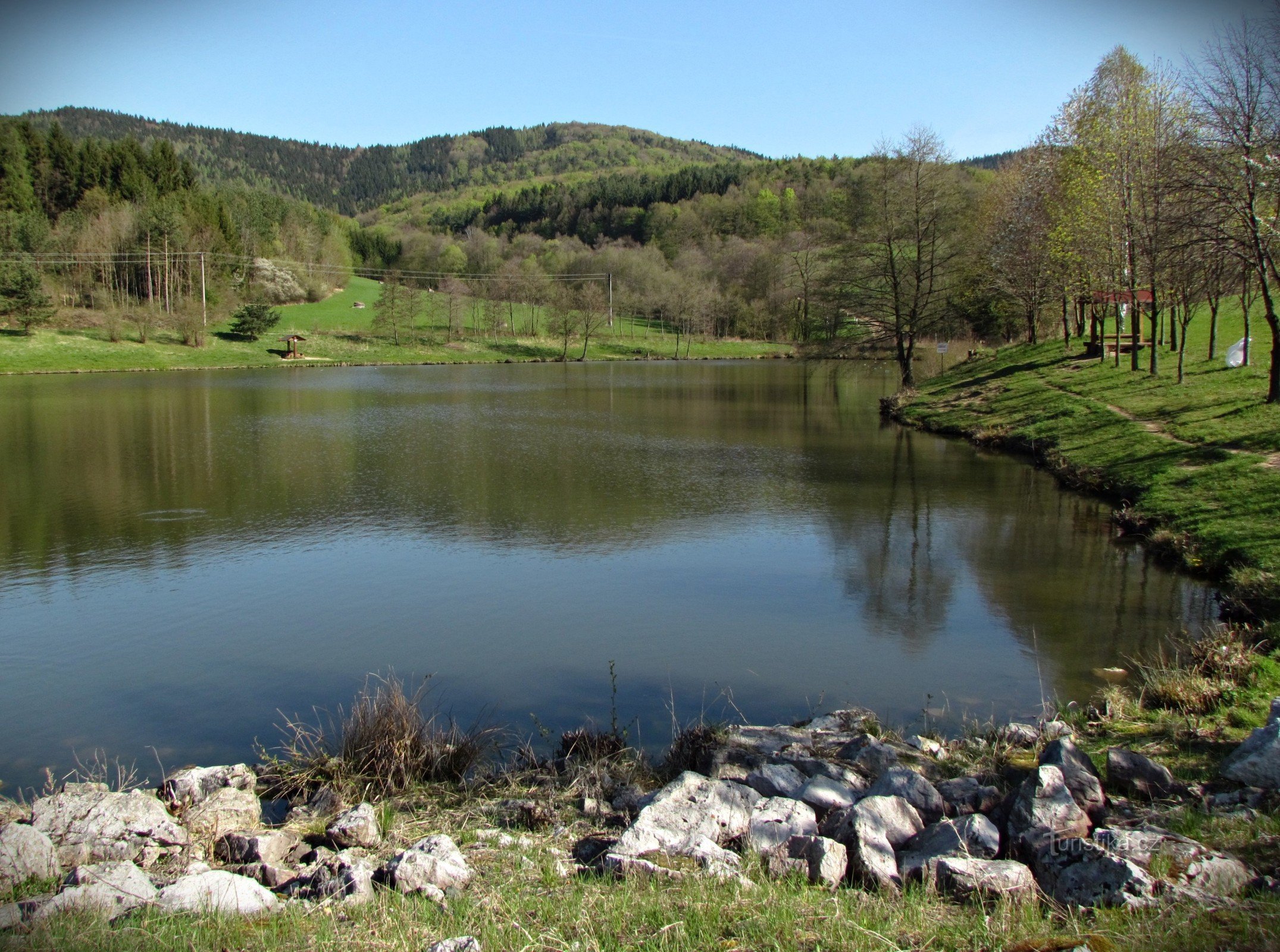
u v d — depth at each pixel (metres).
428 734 8.96
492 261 130.00
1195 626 12.59
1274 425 21.02
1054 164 40.03
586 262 118.94
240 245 111.94
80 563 17.06
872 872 5.39
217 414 42.50
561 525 19.94
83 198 102.94
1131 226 30.88
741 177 158.12
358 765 8.44
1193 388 27.73
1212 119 23.36
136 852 6.44
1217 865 4.96
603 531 19.45
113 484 24.66
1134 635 12.40
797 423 39.38
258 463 28.27
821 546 18.03
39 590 15.47
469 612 14.18
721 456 29.61
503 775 8.28
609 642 12.82
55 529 19.66
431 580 15.94
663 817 6.30
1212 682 9.18
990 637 12.65
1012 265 45.59
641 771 8.40
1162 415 25.27
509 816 7.31
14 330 75.69
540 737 9.66
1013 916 4.73
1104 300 35.44
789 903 4.98
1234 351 31.64
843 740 8.70
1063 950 4.23
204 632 13.36
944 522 19.73
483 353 91.44
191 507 21.83
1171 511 17.48
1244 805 6.07
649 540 18.69
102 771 9.09
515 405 47.56
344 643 12.91
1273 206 23.62
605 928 4.81
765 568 16.53
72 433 35.06
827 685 11.11
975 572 15.87
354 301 117.94
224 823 7.15
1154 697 9.26
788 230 125.81
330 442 33.06
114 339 78.38
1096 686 10.71
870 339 46.06
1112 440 24.25
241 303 98.81
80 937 4.77
